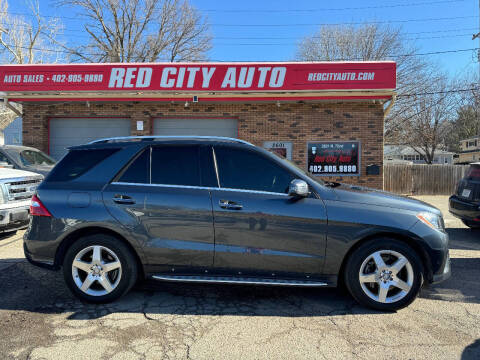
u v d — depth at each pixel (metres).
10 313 3.49
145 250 3.61
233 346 2.88
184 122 11.95
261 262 3.56
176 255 3.60
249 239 3.55
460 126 39.03
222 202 3.57
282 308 3.67
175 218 3.60
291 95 11.01
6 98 11.42
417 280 3.50
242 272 3.60
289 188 3.59
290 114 11.66
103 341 2.95
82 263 3.66
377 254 3.52
